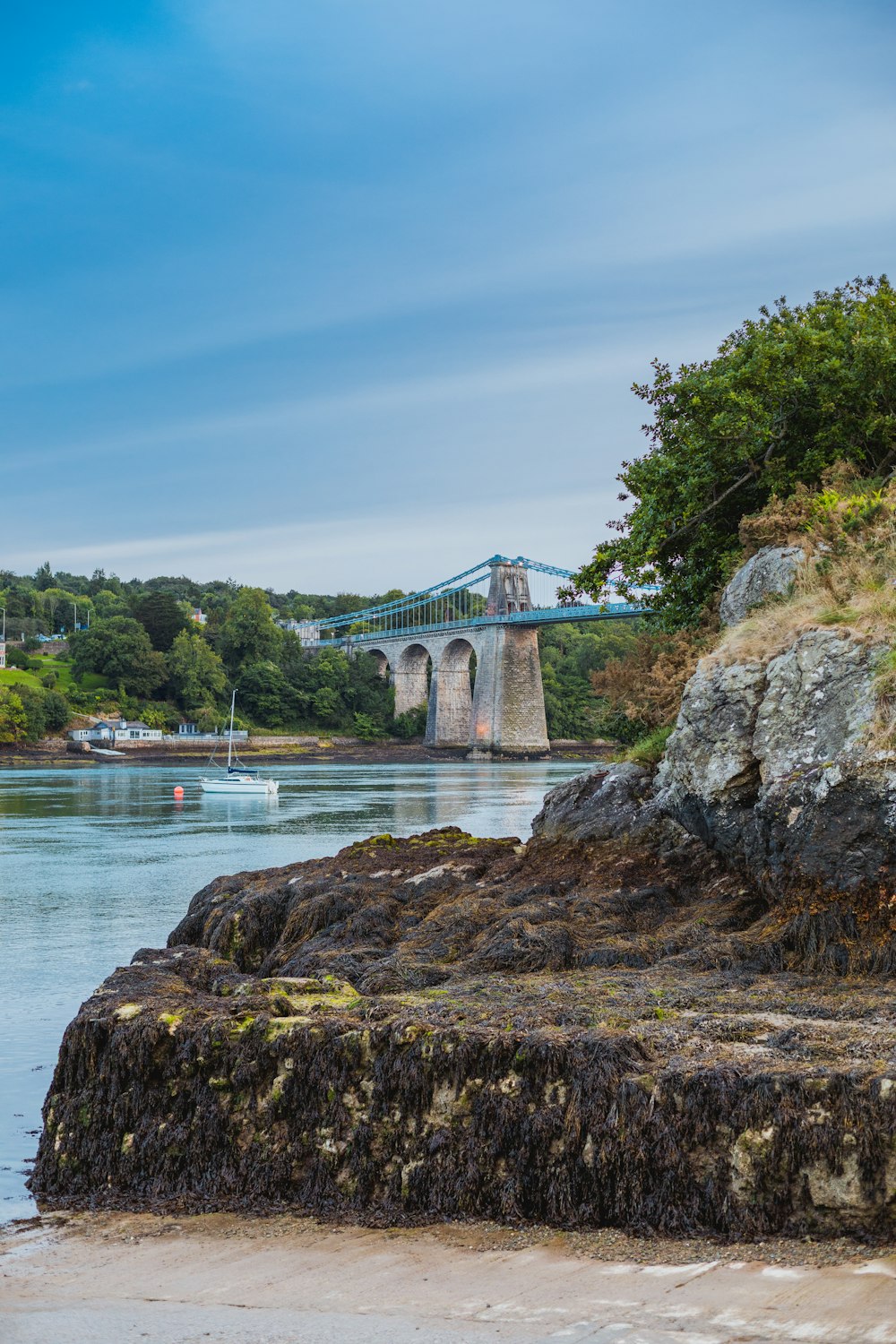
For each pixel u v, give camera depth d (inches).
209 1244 351.3
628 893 596.7
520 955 522.0
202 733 7854.3
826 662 512.4
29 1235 370.0
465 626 7362.2
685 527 867.4
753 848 522.3
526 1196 346.9
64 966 847.7
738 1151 319.9
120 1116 411.2
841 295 926.4
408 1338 271.3
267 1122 391.5
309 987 471.5
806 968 463.2
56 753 6983.3
